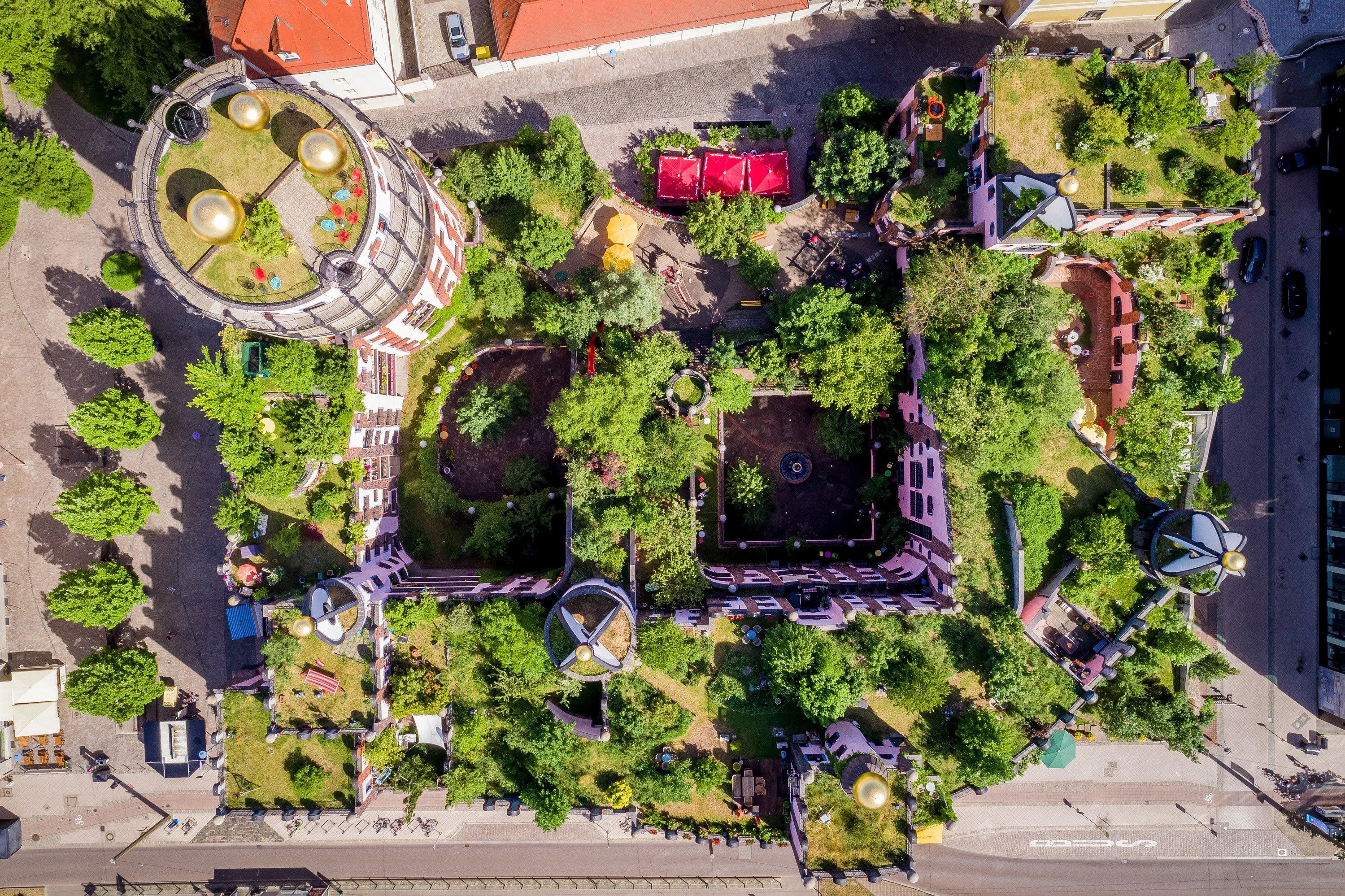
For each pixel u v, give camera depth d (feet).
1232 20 181.88
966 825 189.67
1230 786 187.62
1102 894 188.24
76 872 187.83
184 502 182.39
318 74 167.84
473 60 180.14
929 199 156.46
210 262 122.21
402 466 178.70
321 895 186.80
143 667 172.65
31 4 146.10
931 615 153.38
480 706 162.40
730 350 161.07
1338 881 187.32
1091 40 184.44
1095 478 155.43
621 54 185.37
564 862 188.75
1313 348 183.62
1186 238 163.53
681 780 156.35
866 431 184.03
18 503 182.19
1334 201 180.04
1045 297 152.46
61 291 179.63
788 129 183.42
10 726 183.62
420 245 136.67
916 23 185.47
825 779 152.76
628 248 169.27
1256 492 185.57
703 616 153.28
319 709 156.35
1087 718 160.45
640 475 159.53
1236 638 187.83
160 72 157.38
